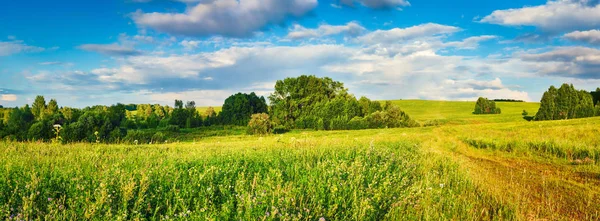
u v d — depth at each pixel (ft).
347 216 17.80
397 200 20.66
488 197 24.43
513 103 433.48
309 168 26.30
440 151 54.95
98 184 19.27
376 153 37.29
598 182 32.94
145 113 383.86
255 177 21.44
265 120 230.27
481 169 40.50
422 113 380.78
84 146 48.52
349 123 248.73
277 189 18.70
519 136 86.07
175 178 21.30
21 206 16.20
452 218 19.72
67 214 15.56
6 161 26.53
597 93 315.99
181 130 278.87
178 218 15.93
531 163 47.11
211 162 28.99
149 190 19.08
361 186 21.33
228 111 335.06
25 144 46.14
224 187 20.33
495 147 63.62
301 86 280.72
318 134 167.94
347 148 41.06
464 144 71.82
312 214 16.79
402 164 32.17
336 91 300.81
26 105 288.71
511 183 31.27
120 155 35.35
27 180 19.92
